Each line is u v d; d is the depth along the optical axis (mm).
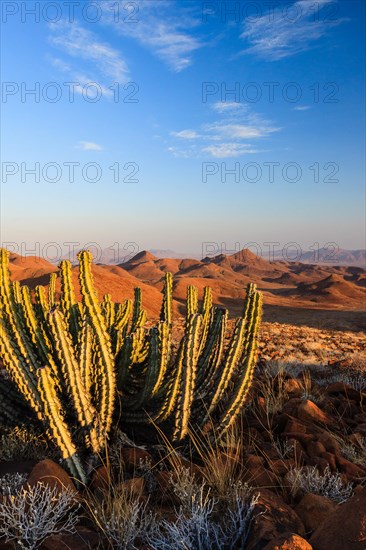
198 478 3639
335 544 2650
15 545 2836
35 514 2902
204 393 4789
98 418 3969
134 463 3883
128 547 2822
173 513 3191
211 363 4879
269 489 3654
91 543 2844
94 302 4055
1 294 4129
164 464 3924
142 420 4465
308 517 3125
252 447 4461
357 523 2668
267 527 2822
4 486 3301
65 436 3682
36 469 3359
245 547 2812
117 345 4957
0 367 7836
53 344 4297
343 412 5988
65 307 4566
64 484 3350
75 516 3090
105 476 3662
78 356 4145
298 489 3576
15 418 4613
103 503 3170
